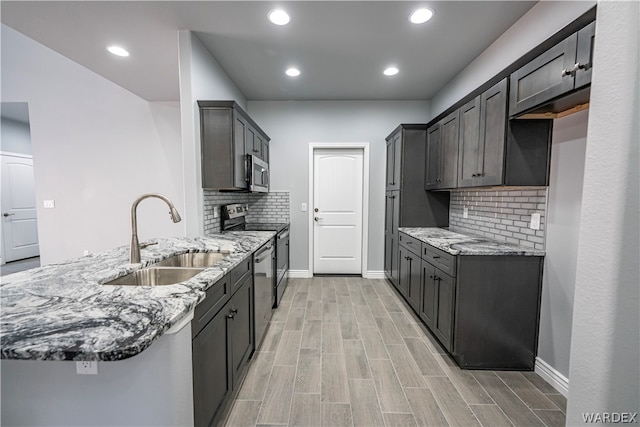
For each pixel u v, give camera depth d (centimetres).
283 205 411
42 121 396
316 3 194
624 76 53
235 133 247
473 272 199
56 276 129
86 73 391
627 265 54
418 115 398
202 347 124
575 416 63
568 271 175
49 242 406
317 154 417
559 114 179
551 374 186
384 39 241
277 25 220
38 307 94
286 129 402
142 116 394
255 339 218
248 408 165
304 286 380
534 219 200
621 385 56
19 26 214
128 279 146
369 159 404
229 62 281
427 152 323
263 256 238
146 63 277
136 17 205
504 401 172
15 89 395
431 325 244
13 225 506
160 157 396
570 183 173
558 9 178
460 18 212
